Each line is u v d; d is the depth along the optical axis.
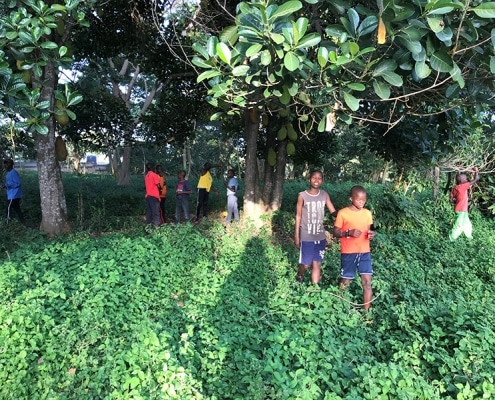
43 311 3.71
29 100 4.28
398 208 9.15
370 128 8.45
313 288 4.57
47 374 2.99
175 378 2.75
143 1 8.45
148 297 4.51
